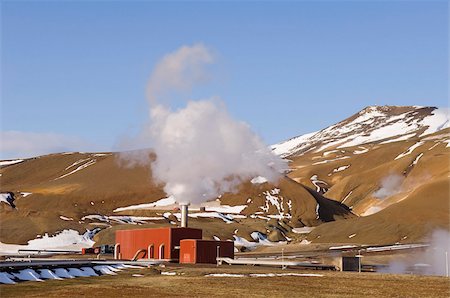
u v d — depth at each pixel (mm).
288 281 80562
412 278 85562
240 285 75125
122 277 88750
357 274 92750
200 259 121875
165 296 63812
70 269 93125
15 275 81625
